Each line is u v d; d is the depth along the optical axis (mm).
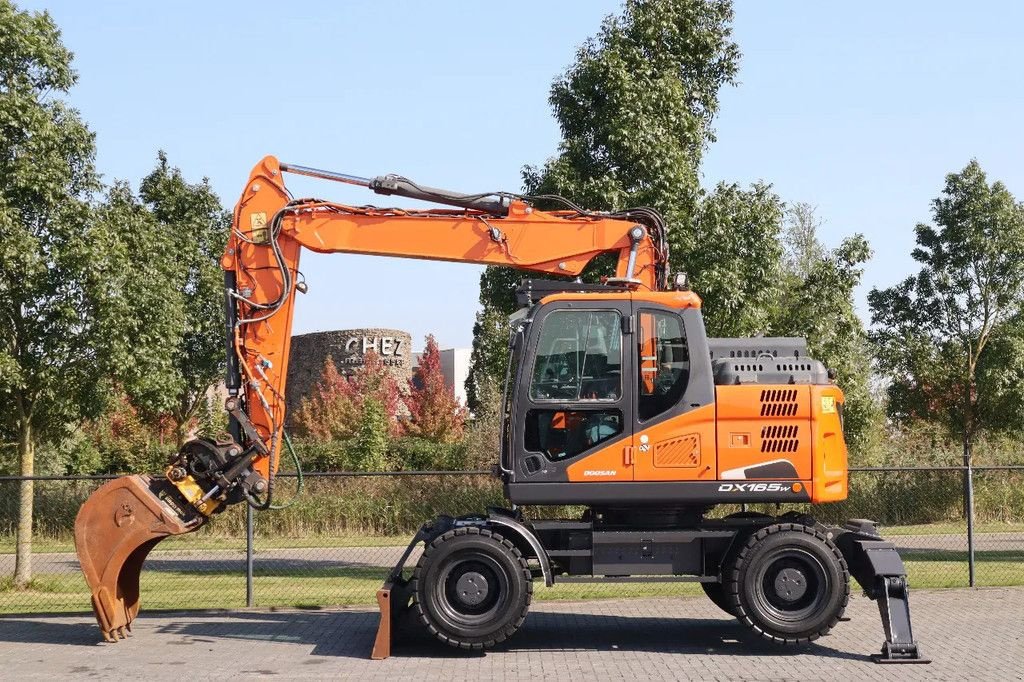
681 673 9117
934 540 20266
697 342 10266
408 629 10961
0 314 15250
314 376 42906
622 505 10414
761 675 9016
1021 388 24359
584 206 15227
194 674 9125
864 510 21828
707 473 10164
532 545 9961
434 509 20125
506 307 16422
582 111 15820
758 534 10086
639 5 16047
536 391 10219
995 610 12242
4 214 14820
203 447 10625
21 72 15742
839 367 16797
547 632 11141
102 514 10555
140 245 17438
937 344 25906
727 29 16250
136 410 28969
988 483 23000
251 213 10875
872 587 10133
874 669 9250
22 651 10211
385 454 28391
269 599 13797
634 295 10312
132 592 11266
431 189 10953
